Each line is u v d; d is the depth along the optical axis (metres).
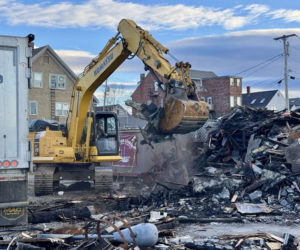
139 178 17.11
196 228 9.51
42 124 18.33
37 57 45.81
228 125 17.23
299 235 8.62
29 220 10.13
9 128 7.70
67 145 16.98
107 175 16.03
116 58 13.62
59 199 14.45
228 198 12.40
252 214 10.72
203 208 11.55
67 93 48.59
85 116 16.33
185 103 11.07
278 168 13.32
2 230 7.71
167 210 11.38
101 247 6.41
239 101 66.94
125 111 70.06
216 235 8.73
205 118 11.60
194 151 16.91
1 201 7.59
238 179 13.69
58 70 47.81
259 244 7.73
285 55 43.06
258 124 16.70
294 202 11.59
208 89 67.88
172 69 11.41
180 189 13.61
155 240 7.21
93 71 15.08
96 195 15.22
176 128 11.29
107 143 16.62
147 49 12.23
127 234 7.20
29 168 7.77
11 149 7.69
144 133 12.15
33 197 15.37
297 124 16.56
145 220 9.64
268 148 15.06
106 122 16.86
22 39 7.79
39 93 46.19
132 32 12.88
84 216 10.62
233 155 16.08
